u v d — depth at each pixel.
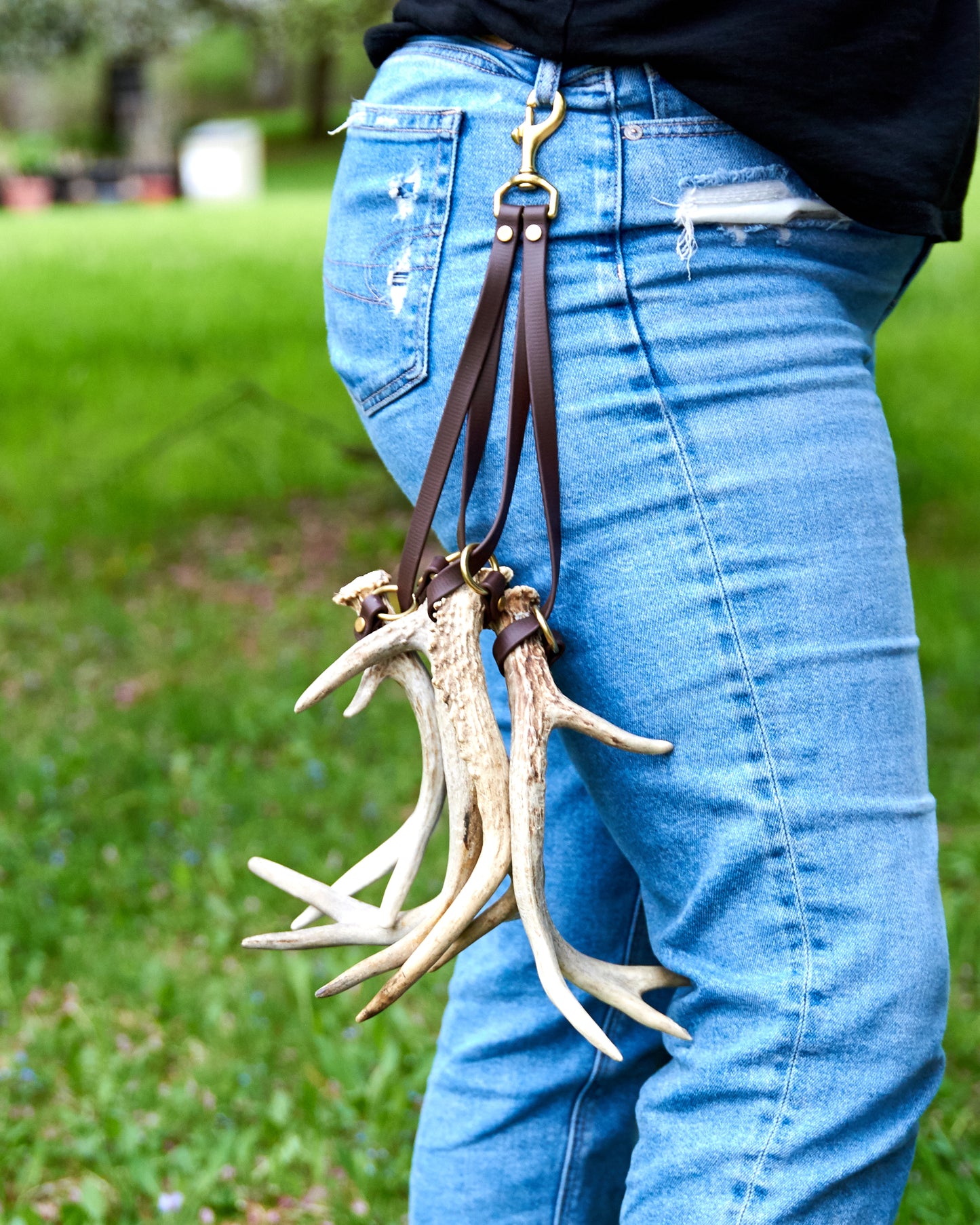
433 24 1.16
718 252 1.08
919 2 1.08
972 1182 1.95
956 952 2.62
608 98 1.07
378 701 4.26
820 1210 1.05
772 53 1.04
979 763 3.56
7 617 5.23
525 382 1.08
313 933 1.12
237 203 24.66
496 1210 1.41
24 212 25.56
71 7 12.56
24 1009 2.72
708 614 1.06
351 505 6.64
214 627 5.09
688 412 1.06
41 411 8.02
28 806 3.62
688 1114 1.11
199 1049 2.55
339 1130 2.26
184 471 7.02
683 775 1.08
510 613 1.11
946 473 6.24
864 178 1.05
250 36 12.71
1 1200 2.14
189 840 3.38
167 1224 2.03
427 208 1.13
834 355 1.11
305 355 8.94
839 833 1.05
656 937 1.18
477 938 1.14
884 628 1.09
